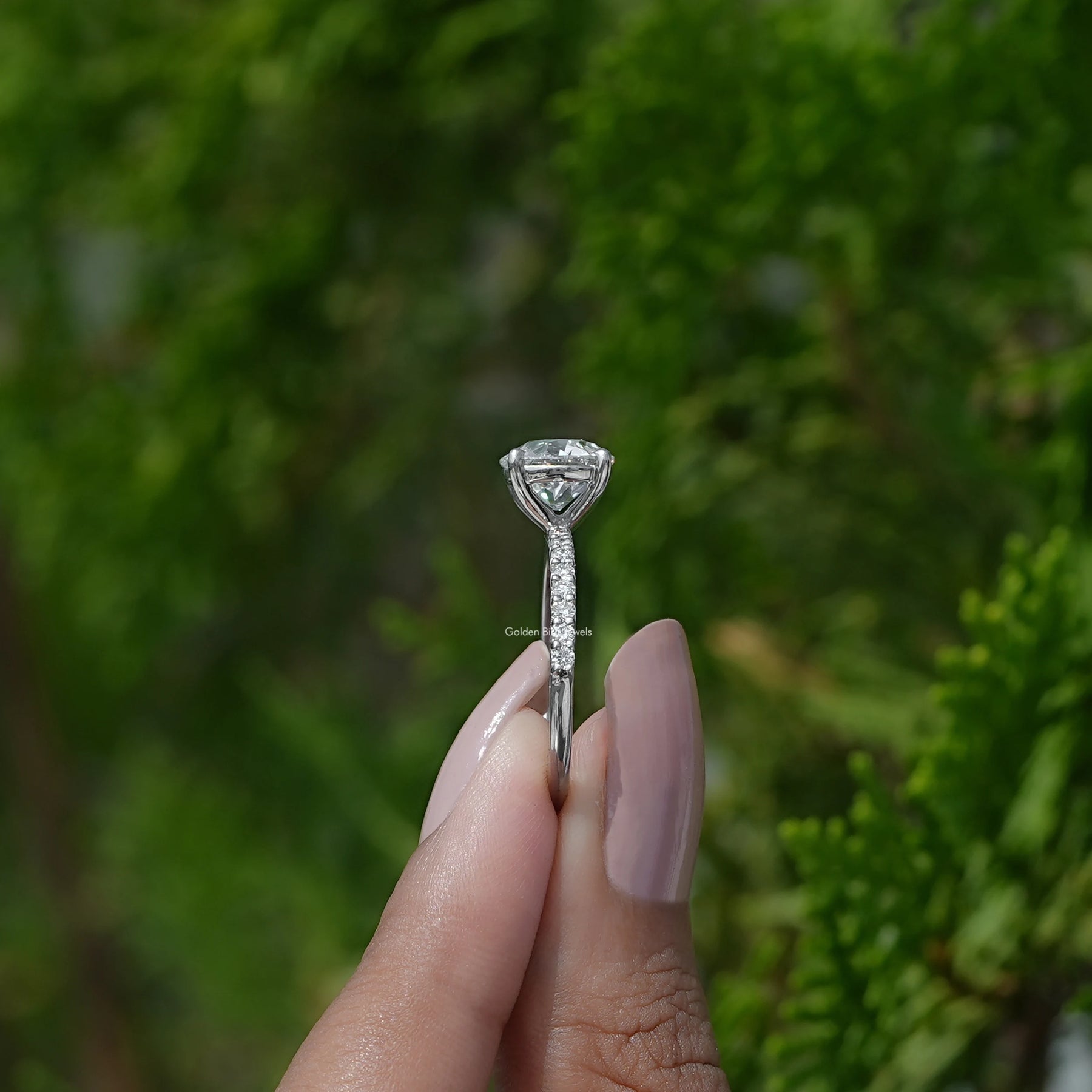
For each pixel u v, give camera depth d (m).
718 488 0.27
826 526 0.27
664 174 0.24
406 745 0.39
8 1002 0.70
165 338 0.44
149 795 0.50
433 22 0.36
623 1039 0.17
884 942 0.22
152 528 0.43
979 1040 0.21
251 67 0.37
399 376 0.40
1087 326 0.24
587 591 0.31
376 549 0.45
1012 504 0.24
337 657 0.47
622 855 0.17
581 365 0.27
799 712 0.25
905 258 0.24
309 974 0.41
